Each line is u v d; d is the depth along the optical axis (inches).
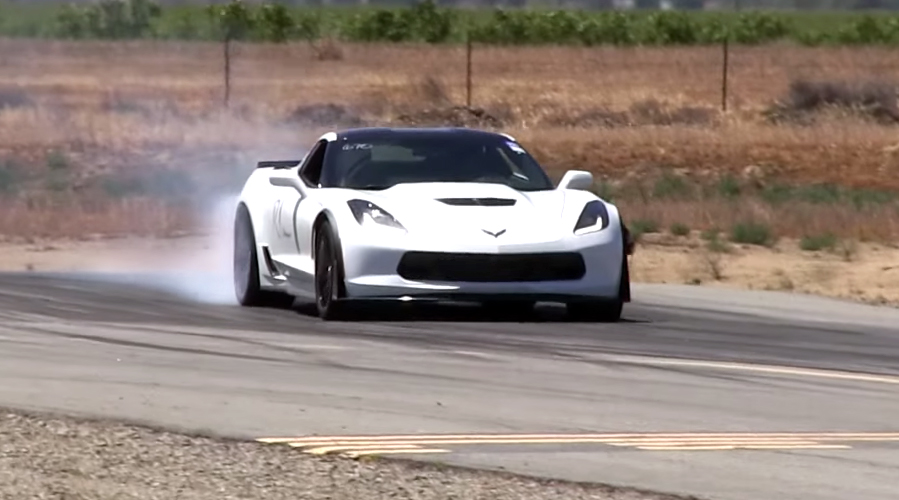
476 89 6968.5
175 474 1063.0
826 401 1376.7
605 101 6392.7
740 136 4913.9
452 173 1934.1
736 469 1106.7
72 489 1017.5
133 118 5438.0
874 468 1119.0
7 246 2896.2
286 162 2154.3
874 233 3041.3
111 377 1434.5
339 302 1804.9
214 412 1278.3
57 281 2247.8
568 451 1152.8
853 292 2301.9
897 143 4766.2
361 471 1077.1
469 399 1350.9
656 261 2696.9
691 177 4347.9
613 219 1857.8
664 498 1021.8
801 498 1030.4
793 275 2495.1
